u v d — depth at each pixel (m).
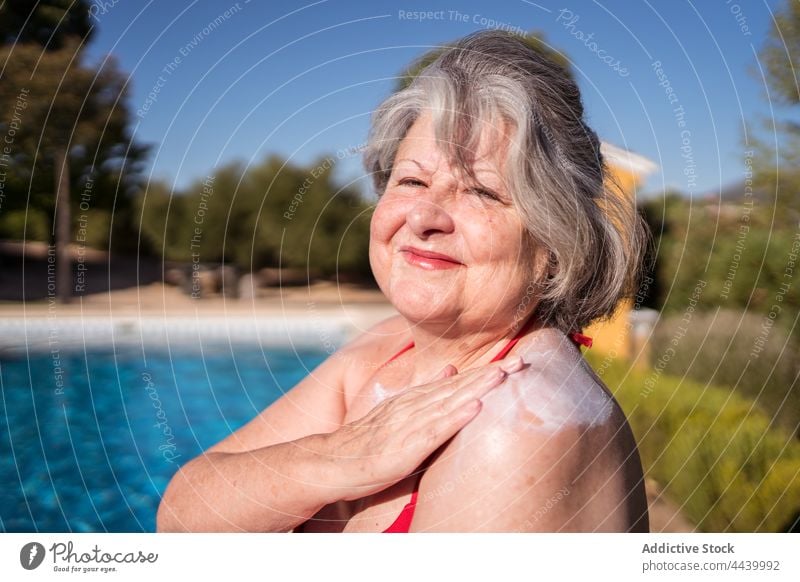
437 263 0.91
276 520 1.00
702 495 2.84
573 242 0.90
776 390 3.46
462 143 0.89
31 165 9.12
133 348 8.60
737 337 3.99
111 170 9.63
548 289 0.94
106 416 6.20
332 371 1.24
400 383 1.10
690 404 3.47
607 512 0.88
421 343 1.03
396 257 0.94
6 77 8.15
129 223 11.11
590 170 0.96
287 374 7.57
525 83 0.91
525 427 0.84
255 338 8.62
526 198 0.88
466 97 0.89
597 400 0.90
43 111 8.41
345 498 0.93
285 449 0.99
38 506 4.42
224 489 1.03
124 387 7.09
